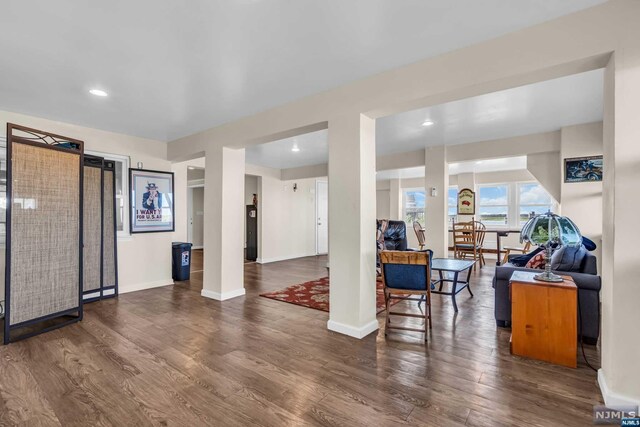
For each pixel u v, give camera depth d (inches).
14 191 110.2
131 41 84.4
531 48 78.8
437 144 202.8
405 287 115.4
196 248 386.3
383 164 233.0
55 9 70.7
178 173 215.8
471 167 301.7
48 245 119.7
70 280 126.7
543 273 101.8
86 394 77.0
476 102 131.0
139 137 183.9
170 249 200.2
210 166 167.0
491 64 84.5
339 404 73.3
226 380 83.6
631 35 67.4
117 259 172.6
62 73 102.6
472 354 98.7
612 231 70.1
